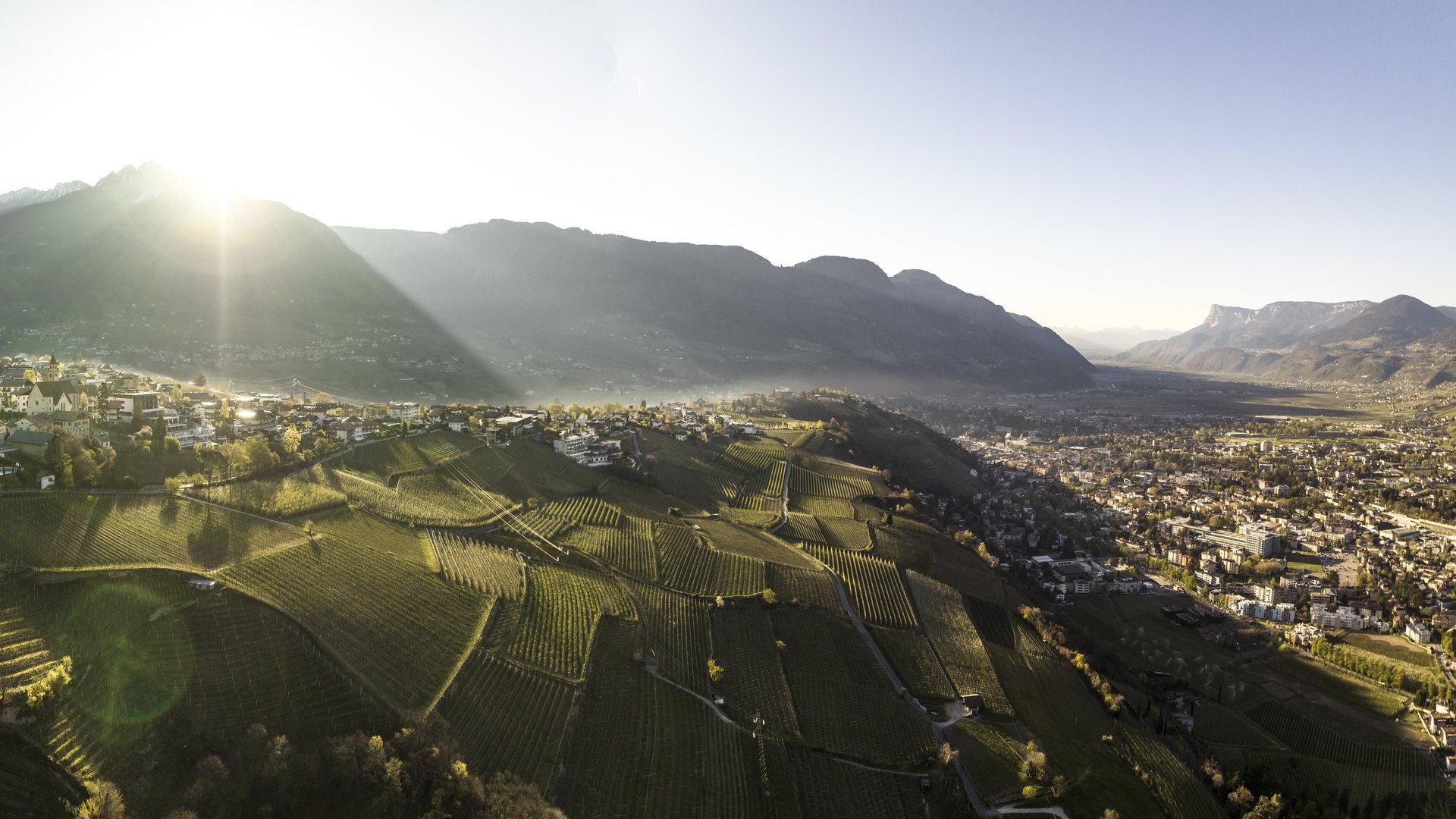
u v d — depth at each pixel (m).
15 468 140.62
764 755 125.00
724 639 161.75
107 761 82.88
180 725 90.25
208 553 126.00
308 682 102.50
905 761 137.75
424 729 99.38
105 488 144.00
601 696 125.81
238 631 106.81
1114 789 144.12
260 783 85.19
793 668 158.50
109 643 98.31
